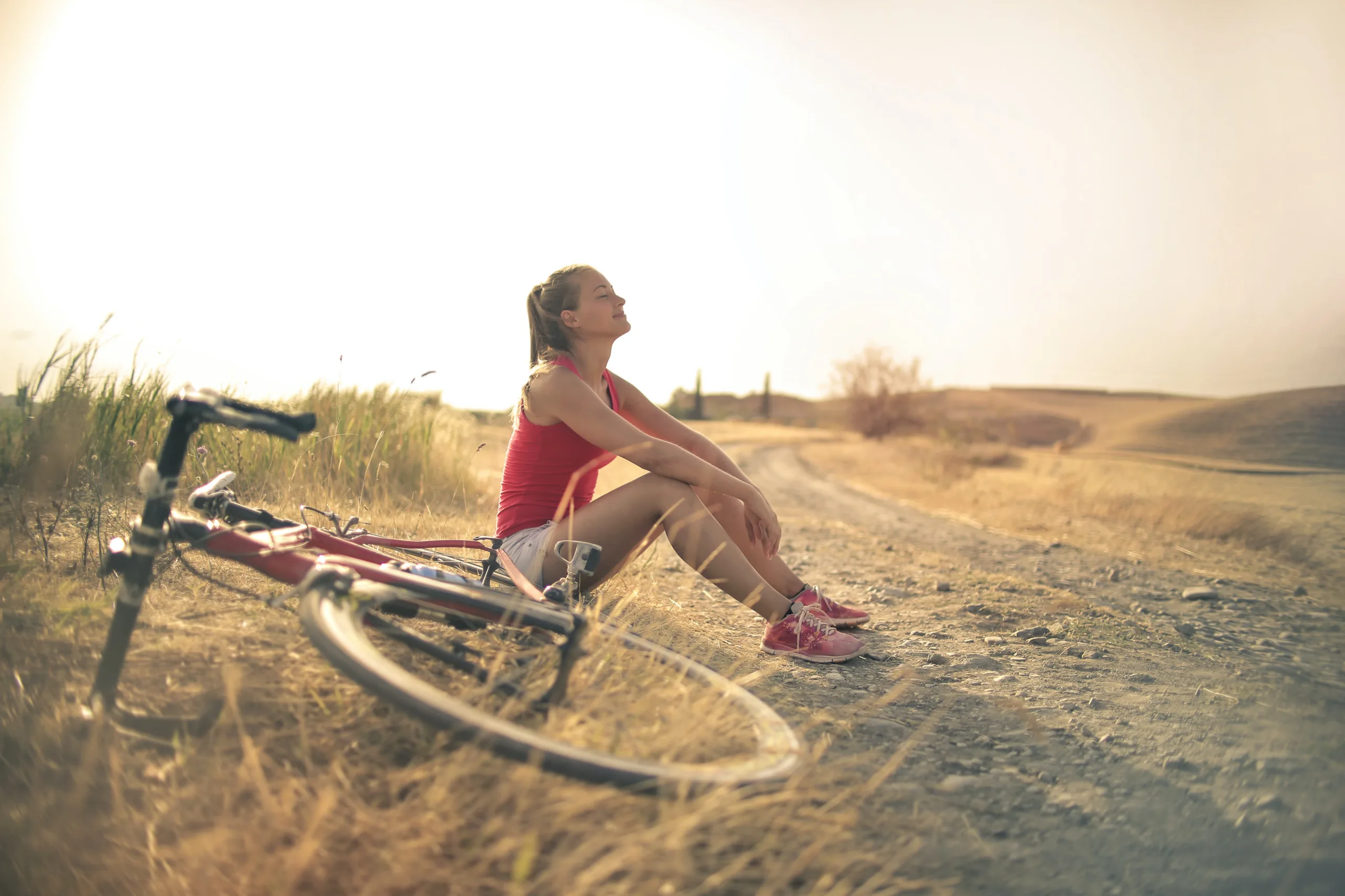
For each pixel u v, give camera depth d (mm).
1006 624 4223
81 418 4148
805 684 2850
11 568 2738
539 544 2758
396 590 1877
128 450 4203
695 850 1538
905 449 33500
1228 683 3277
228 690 1733
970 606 4602
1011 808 1988
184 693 1972
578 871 1430
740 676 2785
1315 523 8906
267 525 2295
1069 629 4121
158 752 1734
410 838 1464
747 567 2953
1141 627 4281
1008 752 2375
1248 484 14180
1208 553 7613
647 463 2711
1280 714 2877
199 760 1682
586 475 2912
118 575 2801
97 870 1420
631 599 3264
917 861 1673
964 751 2355
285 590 2584
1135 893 1614
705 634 3387
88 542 3197
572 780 1483
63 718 1787
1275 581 6156
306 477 4762
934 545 7766
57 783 1631
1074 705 2877
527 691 1875
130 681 2018
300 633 2264
